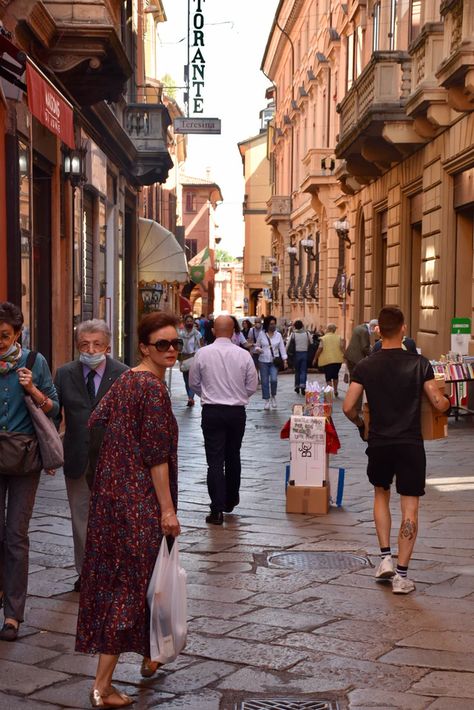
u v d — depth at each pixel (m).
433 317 21.02
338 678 5.38
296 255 54.62
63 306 16.98
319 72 43.00
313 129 46.69
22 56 10.41
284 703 5.05
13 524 6.20
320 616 6.51
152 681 5.38
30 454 6.12
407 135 21.98
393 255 25.92
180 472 12.96
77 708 4.99
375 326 21.41
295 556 8.25
